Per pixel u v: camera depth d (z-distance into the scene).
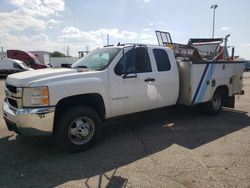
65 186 3.55
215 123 6.78
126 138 5.56
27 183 3.64
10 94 4.64
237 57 10.11
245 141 5.35
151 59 5.85
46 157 4.54
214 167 4.09
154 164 4.23
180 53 7.52
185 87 6.52
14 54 28.41
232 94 7.99
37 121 4.28
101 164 4.25
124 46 5.49
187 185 3.54
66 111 4.62
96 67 5.23
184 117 7.40
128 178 3.76
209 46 9.83
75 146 4.70
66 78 4.55
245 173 3.89
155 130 6.15
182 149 4.90
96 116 4.93
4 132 5.90
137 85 5.52
